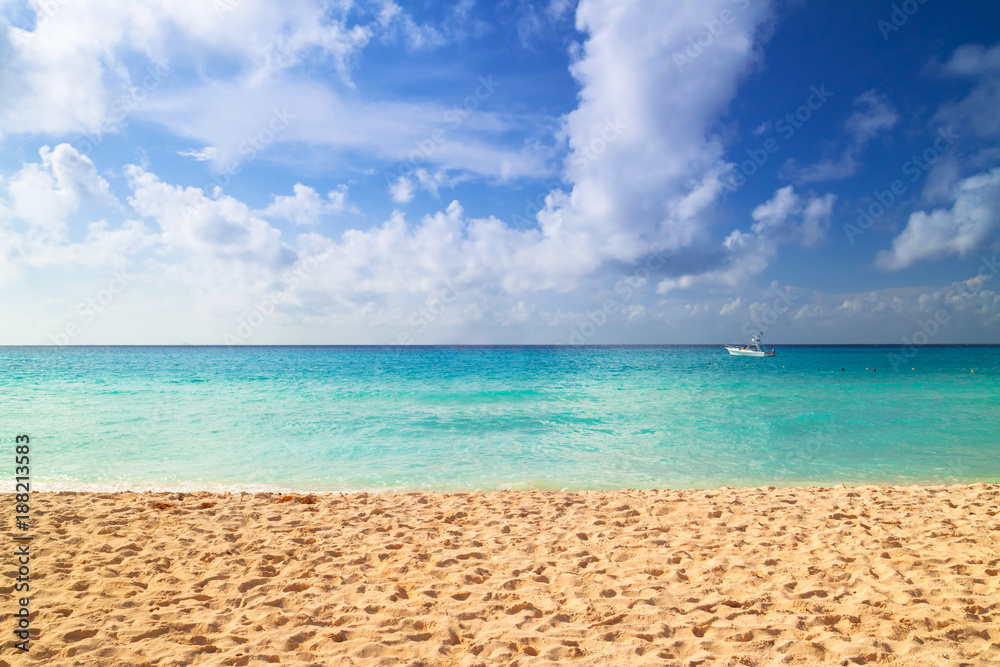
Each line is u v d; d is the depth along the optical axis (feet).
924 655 11.44
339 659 11.75
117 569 17.01
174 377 111.14
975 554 17.66
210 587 15.83
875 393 80.48
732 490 29.19
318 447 43.42
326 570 17.21
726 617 13.53
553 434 48.88
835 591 14.90
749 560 17.63
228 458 39.68
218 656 11.85
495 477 34.73
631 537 20.48
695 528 21.57
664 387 89.66
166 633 12.88
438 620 13.64
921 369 146.51
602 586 15.70
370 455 40.86
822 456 40.29
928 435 47.91
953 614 13.28
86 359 220.02
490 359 220.23
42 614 13.66
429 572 17.07
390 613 14.08
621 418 57.26
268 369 142.82
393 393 79.66
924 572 16.08
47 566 17.01
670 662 11.46
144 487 32.09
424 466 37.58
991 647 11.73
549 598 14.92
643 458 39.83
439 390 84.48
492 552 19.03
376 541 20.25
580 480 33.99
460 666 11.47
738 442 45.52
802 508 24.53
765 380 106.42
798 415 58.80
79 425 52.11
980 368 149.48
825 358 236.02
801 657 11.59
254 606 14.49
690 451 42.14
